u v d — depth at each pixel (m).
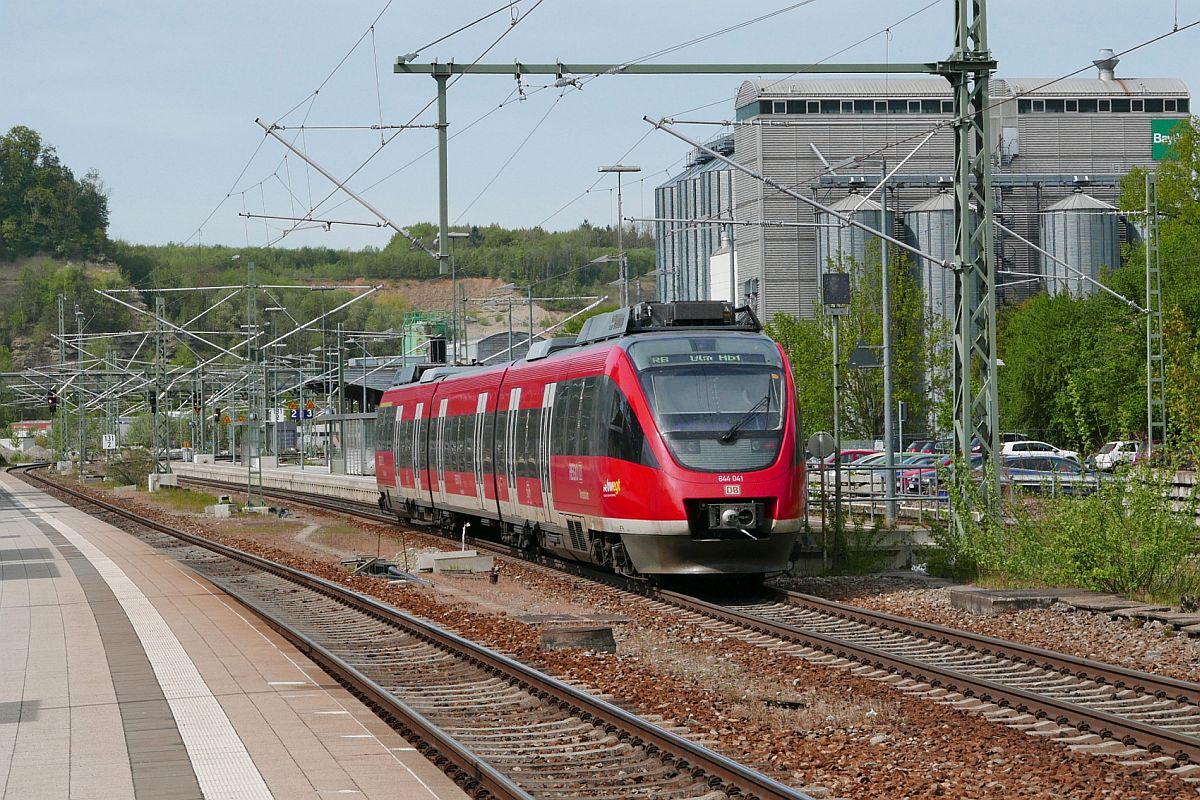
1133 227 103.62
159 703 14.75
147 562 34.84
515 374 33.41
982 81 29.22
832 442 29.97
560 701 15.02
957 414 29.14
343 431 86.06
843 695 15.70
